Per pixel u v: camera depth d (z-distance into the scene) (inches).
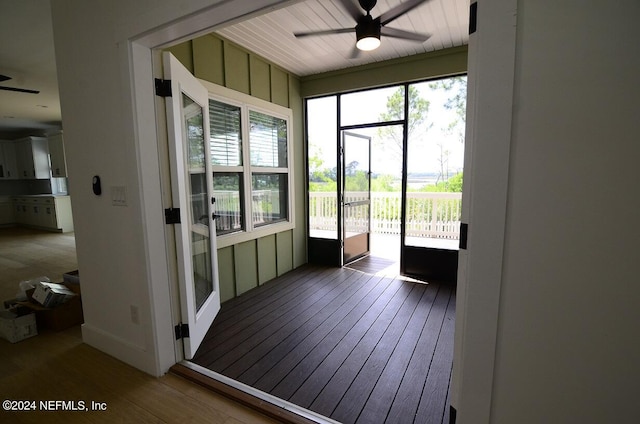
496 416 42.9
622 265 34.4
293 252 166.2
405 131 146.6
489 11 36.8
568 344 37.7
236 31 112.3
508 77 36.7
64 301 101.7
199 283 97.8
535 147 36.5
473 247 41.1
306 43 122.4
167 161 75.2
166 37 65.0
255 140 139.6
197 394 69.4
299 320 106.7
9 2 86.5
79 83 76.9
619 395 36.0
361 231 184.7
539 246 37.7
